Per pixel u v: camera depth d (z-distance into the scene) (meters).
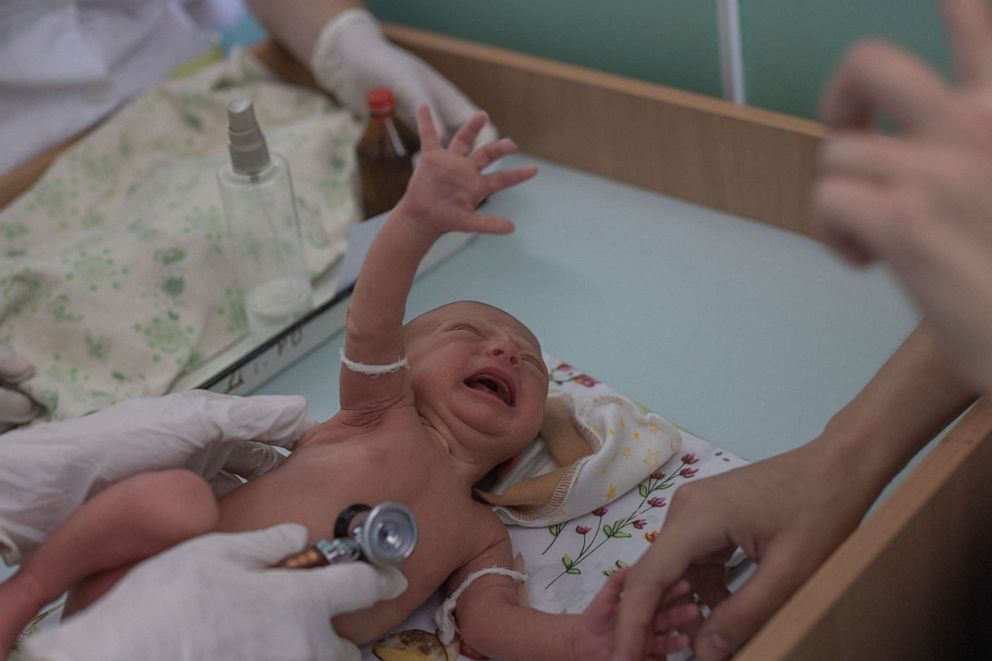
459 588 0.96
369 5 1.94
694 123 1.43
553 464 1.12
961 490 0.80
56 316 1.34
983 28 0.48
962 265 0.43
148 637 0.73
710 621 0.80
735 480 0.85
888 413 0.86
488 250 1.48
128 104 1.68
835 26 1.38
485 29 1.80
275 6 1.70
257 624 0.76
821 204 0.46
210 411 0.96
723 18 1.48
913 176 0.44
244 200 1.31
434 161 0.82
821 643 0.71
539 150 1.65
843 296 1.32
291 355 1.32
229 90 1.73
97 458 0.93
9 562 0.93
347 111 1.70
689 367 1.25
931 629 0.85
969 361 0.46
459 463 1.03
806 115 1.48
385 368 0.95
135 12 1.81
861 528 0.75
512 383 1.05
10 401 1.25
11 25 1.67
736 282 1.36
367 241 1.34
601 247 1.46
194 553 0.79
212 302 1.39
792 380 1.21
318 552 0.83
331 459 0.95
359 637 0.92
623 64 1.65
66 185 1.58
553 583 0.99
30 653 0.73
